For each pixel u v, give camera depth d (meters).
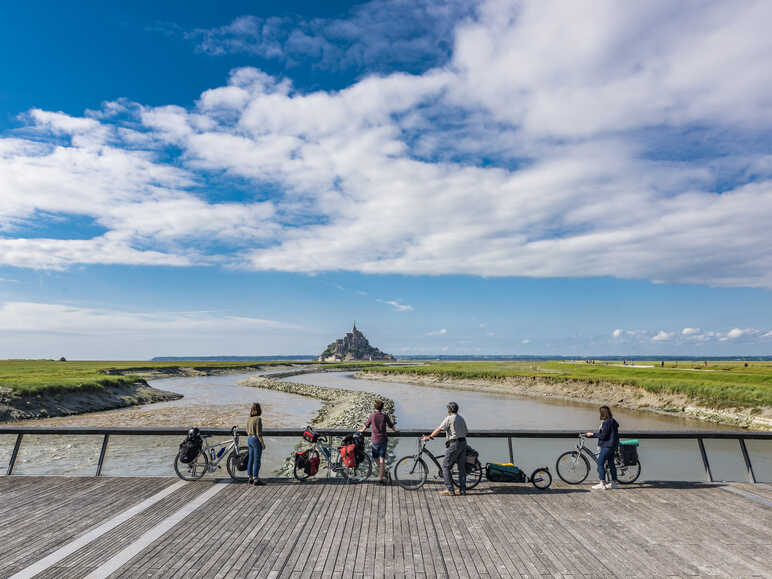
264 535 7.09
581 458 10.03
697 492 9.31
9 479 10.01
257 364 164.25
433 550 6.59
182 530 7.28
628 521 7.75
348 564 6.14
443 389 72.62
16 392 37.38
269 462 18.62
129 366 113.75
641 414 40.34
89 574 5.84
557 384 60.75
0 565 6.07
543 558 6.34
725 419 35.03
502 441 21.75
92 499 8.75
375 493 9.16
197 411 40.66
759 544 6.84
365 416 34.47
